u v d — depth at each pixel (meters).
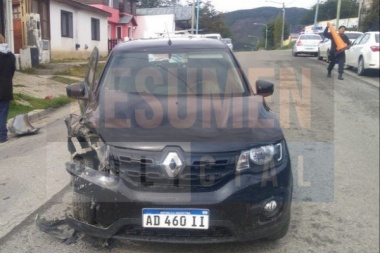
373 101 9.92
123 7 35.97
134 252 3.40
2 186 4.81
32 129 7.33
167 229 3.08
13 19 15.90
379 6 24.91
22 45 15.98
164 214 3.03
